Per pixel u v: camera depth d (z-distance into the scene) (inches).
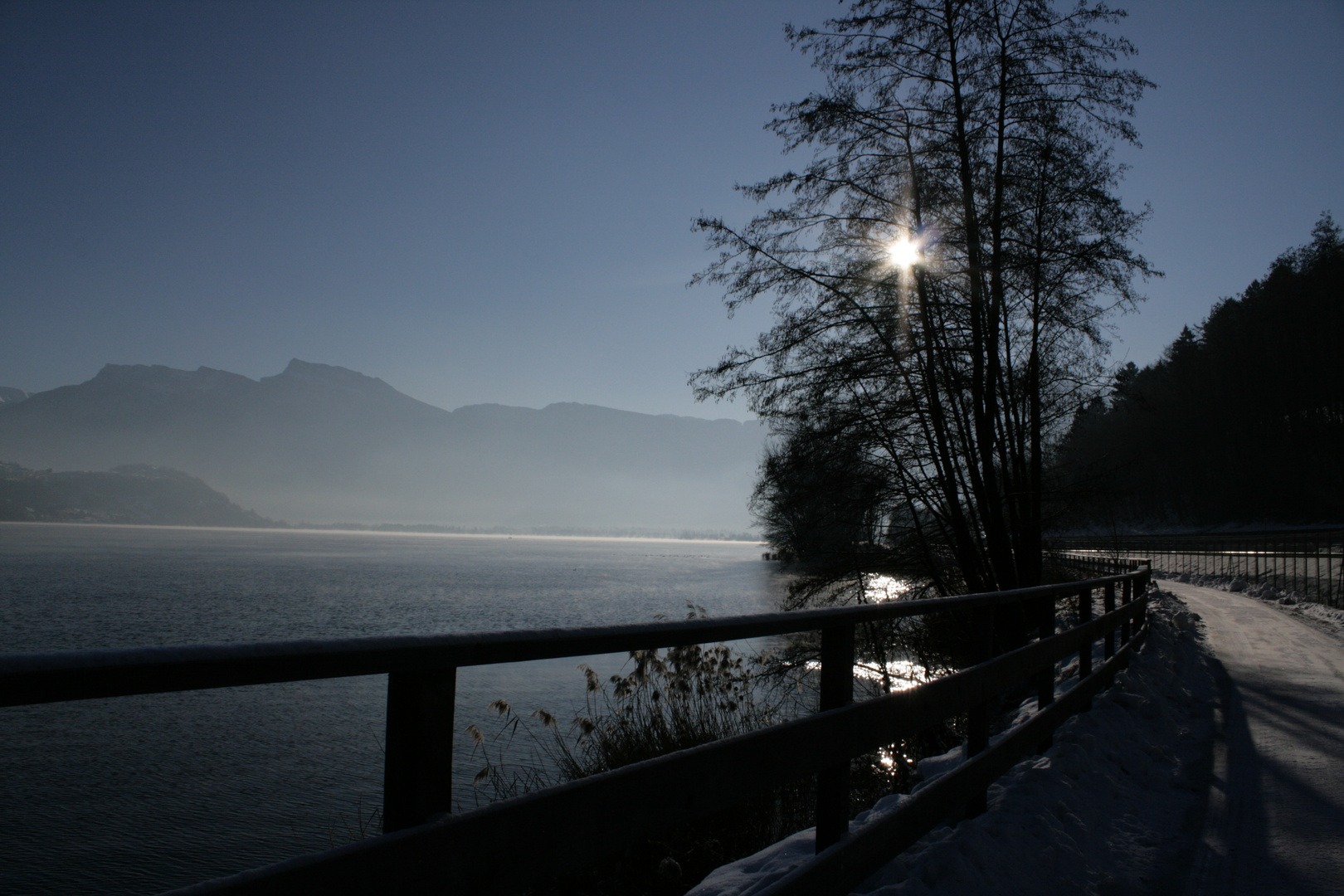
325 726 613.3
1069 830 173.5
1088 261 487.5
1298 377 2450.8
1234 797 217.0
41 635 1195.3
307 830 391.2
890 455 549.3
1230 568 1384.1
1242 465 2623.0
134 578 2480.3
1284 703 348.2
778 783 96.0
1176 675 396.8
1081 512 550.3
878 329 513.7
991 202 523.2
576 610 1643.7
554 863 66.8
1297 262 2524.6
